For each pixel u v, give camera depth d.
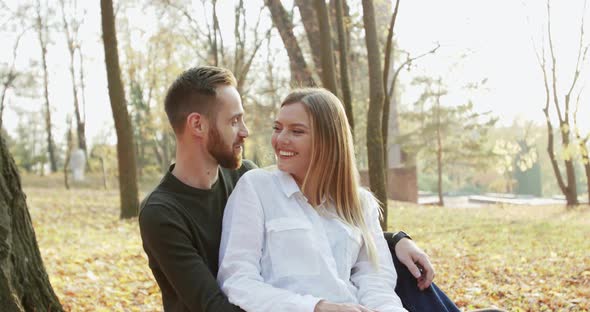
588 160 12.39
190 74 2.45
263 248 2.33
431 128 25.14
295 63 9.23
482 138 25.72
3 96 34.66
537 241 9.96
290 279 2.24
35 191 23.03
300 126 2.43
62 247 8.98
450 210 16.55
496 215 15.02
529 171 37.59
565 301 5.38
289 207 2.36
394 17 7.60
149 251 2.38
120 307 5.16
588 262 7.51
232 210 2.37
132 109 32.84
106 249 8.66
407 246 2.55
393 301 2.35
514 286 6.12
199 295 2.15
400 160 28.47
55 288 5.70
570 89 15.97
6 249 3.29
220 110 2.42
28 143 54.41
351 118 6.90
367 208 2.61
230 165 2.48
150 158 42.25
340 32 6.92
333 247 2.39
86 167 37.25
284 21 9.42
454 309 2.55
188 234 2.28
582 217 14.36
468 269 7.30
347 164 2.49
